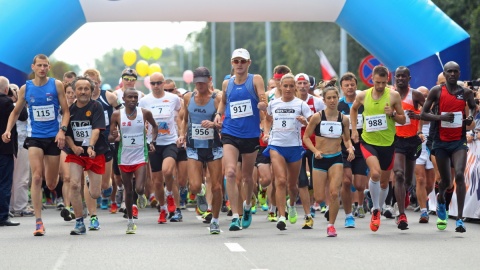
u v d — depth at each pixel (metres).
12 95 24.59
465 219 24.19
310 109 22.58
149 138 24.56
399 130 21.64
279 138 20.64
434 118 20.28
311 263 15.35
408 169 22.09
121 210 28.16
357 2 31.59
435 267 14.86
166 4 31.55
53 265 15.27
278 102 20.69
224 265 15.12
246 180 21.00
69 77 26.73
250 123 20.33
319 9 32.03
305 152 23.39
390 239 19.31
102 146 20.77
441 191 20.98
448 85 20.41
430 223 23.48
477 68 49.75
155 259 15.94
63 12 31.02
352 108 21.36
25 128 27.97
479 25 49.41
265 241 18.94
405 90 22.02
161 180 24.47
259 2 31.83
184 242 18.78
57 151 20.98
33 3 30.56
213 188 20.78
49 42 31.34
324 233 20.75
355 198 25.70
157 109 24.81
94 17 31.77
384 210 25.20
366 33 32.31
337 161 20.02
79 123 20.31
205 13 31.97
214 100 21.22
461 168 20.36
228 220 25.16
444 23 31.44
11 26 30.36
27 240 19.45
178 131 25.72
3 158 23.69
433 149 20.77
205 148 21.06
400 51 31.88
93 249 17.56
